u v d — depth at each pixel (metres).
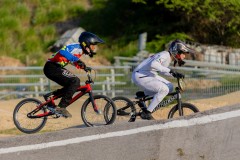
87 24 78.56
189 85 47.38
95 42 26.36
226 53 62.88
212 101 41.97
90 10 81.88
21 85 50.66
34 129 28.12
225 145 20.86
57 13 80.44
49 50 72.69
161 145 20.95
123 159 20.77
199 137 21.06
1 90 56.44
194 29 69.50
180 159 20.69
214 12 64.38
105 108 26.89
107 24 78.25
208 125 21.38
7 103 43.69
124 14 79.38
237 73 47.75
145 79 26.61
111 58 69.06
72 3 84.00
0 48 72.44
